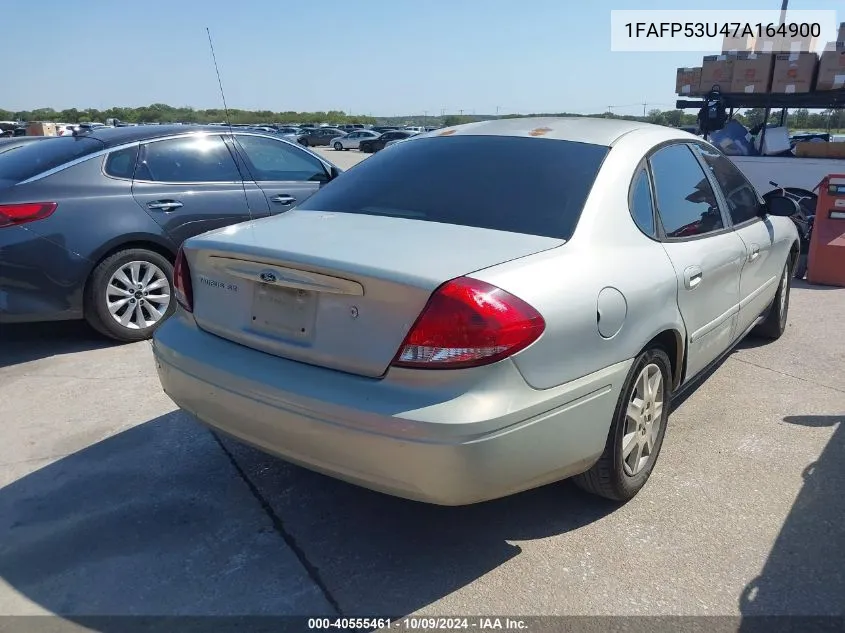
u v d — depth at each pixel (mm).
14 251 4707
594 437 2793
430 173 3350
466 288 2369
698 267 3477
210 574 2727
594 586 2676
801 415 4199
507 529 3037
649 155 3477
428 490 2371
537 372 2471
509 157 3322
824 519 3123
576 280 2662
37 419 4043
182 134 5715
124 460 3578
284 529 3023
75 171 5090
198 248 2947
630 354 2891
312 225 3014
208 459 3594
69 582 2668
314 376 2547
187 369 2881
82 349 5250
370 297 2441
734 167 4551
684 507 3207
